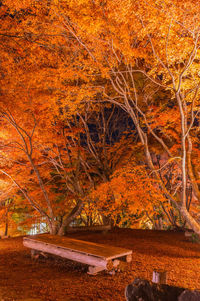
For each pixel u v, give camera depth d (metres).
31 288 5.77
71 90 8.85
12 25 8.91
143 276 6.41
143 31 6.88
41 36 8.99
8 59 9.25
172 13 6.23
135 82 10.95
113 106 14.59
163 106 11.50
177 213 15.54
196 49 6.81
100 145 14.23
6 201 17.52
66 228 13.58
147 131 12.42
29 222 14.51
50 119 10.19
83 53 9.28
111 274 6.58
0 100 8.96
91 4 7.01
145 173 8.68
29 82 8.78
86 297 5.21
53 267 7.51
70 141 13.24
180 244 10.24
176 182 15.53
